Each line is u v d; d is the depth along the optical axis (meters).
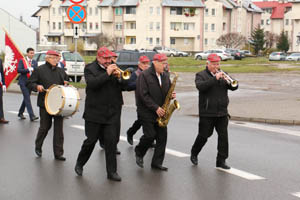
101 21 95.44
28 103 12.87
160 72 7.42
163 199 6.09
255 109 15.27
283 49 96.25
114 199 6.08
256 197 6.25
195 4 92.25
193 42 94.44
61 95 7.75
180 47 94.12
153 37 92.44
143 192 6.40
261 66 47.75
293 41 104.62
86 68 6.82
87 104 6.93
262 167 7.93
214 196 6.25
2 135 10.70
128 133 9.71
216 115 7.57
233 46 90.75
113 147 6.95
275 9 115.31
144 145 7.69
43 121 8.51
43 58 24.72
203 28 93.94
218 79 7.30
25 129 11.53
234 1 103.75
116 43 90.75
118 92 6.95
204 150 9.27
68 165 7.95
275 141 10.38
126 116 13.98
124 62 24.69
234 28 100.81
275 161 8.40
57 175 7.28
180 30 93.12
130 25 93.94
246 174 7.45
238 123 13.08
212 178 7.18
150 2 91.56
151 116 7.51
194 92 21.45
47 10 100.50
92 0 96.06
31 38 68.25
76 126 12.09
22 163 8.06
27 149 9.23
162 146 7.70
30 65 12.98
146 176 7.26
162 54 7.43
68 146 9.53
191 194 6.33
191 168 7.80
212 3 93.81
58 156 8.34
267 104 16.66
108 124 6.91
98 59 6.79
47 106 8.05
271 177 7.29
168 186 6.71
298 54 62.66
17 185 6.71
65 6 97.25
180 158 8.55
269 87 24.80
